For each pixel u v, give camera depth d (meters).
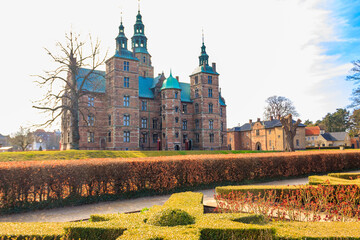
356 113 64.06
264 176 18.28
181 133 52.81
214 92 57.97
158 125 53.56
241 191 11.10
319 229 5.66
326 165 22.45
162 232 5.23
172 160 14.57
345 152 24.62
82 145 43.28
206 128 55.88
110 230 5.65
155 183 13.90
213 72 58.06
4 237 5.40
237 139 81.00
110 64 46.09
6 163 11.52
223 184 16.33
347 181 11.87
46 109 31.94
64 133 48.62
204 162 15.66
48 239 5.48
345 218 7.60
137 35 65.31
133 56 49.00
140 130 50.94
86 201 12.13
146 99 52.78
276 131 66.50
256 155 18.59
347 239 5.14
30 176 10.95
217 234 5.59
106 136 45.66
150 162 13.84
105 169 12.55
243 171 17.12
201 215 6.62
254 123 74.94
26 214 10.57
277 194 10.88
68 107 33.38
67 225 5.95
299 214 8.04
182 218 5.97
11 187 10.66
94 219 6.64
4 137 117.38
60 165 11.58
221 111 65.81
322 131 96.19
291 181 18.61
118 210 11.05
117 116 44.00
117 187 12.91
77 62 34.59
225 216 6.50
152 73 66.62
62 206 11.59
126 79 45.84
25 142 67.44
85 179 12.05
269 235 5.34
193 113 58.22
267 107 74.12
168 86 50.34
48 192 11.38
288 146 41.03
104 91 46.78
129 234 5.18
